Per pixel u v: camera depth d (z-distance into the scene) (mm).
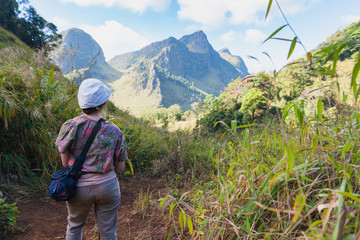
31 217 2994
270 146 2520
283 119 1703
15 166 3586
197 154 5961
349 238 1037
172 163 5941
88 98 1963
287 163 1482
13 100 3502
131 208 3666
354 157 1468
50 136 3945
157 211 3465
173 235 2758
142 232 2875
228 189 1846
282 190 1773
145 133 7680
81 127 1989
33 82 4258
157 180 5180
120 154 2117
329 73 1298
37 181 3641
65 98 4926
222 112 35250
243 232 1723
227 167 3439
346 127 1898
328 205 1053
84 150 1958
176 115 73500
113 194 2051
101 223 2109
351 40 948
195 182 4637
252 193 1866
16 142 3646
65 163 2037
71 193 1884
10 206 2836
